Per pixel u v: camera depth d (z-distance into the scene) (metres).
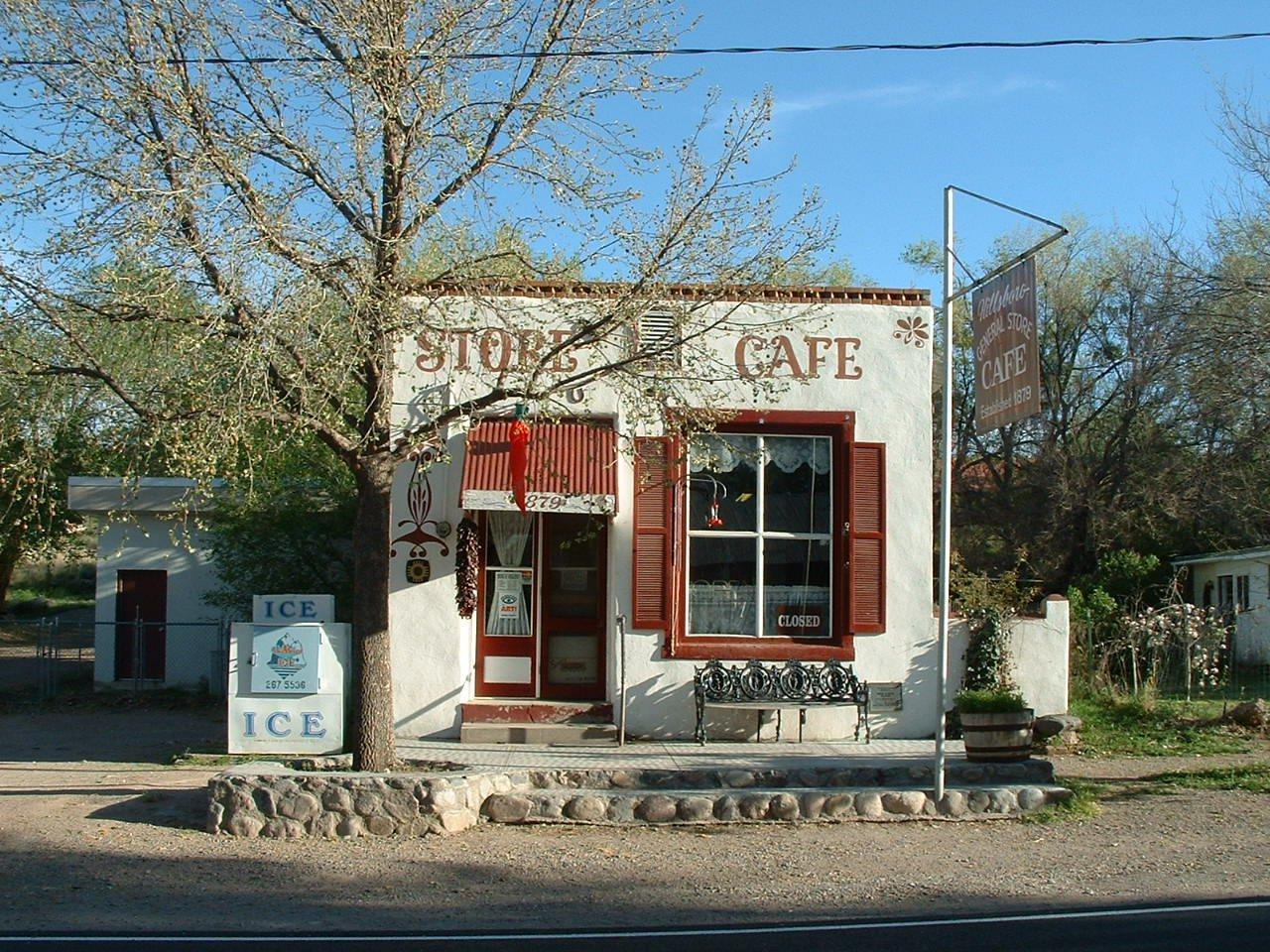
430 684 13.50
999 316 10.70
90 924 8.06
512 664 14.04
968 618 14.20
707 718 13.55
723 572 13.99
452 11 11.34
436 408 12.29
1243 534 24.88
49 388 10.90
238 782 10.71
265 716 12.50
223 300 10.39
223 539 18.52
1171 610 18.11
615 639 13.70
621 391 11.74
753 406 13.77
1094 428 29.45
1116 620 19.05
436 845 10.36
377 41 11.16
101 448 11.46
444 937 7.67
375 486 11.63
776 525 14.05
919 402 14.05
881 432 14.00
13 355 10.80
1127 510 27.69
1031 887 8.97
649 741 13.45
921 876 9.34
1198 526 27.20
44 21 10.54
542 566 14.16
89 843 10.33
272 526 17.62
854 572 13.84
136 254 10.14
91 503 21.28
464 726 13.33
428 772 11.27
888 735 13.80
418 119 11.22
